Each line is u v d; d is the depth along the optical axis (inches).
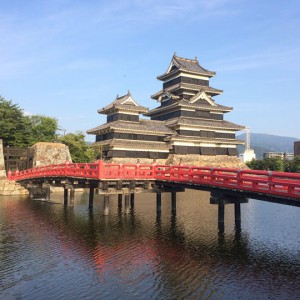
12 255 717.9
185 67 3002.0
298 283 575.8
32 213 1229.1
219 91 3125.0
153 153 2659.9
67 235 894.4
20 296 520.1
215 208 1384.1
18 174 1914.4
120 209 1327.5
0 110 2426.2
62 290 541.0
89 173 1169.4
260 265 666.2
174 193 1231.5
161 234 911.0
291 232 951.6
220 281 582.2
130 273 616.1
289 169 3932.1
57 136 2743.6
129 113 2640.3
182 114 2881.4
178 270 633.6
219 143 2982.3
